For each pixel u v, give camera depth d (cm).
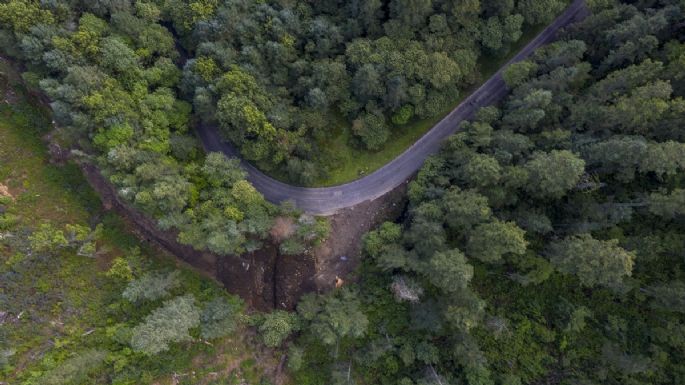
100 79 5947
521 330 6581
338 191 7225
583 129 6375
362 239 6600
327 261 7112
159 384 5991
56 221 6334
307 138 7031
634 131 5888
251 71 6475
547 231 6166
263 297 7038
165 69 6475
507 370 6500
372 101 6875
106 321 6028
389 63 6481
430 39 6594
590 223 6022
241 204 6366
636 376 6147
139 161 5956
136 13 6569
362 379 6650
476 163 5941
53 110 6128
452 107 7375
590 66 6356
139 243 6719
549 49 6675
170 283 6256
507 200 6244
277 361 6681
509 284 6744
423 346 6531
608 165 5934
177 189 5922
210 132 7181
